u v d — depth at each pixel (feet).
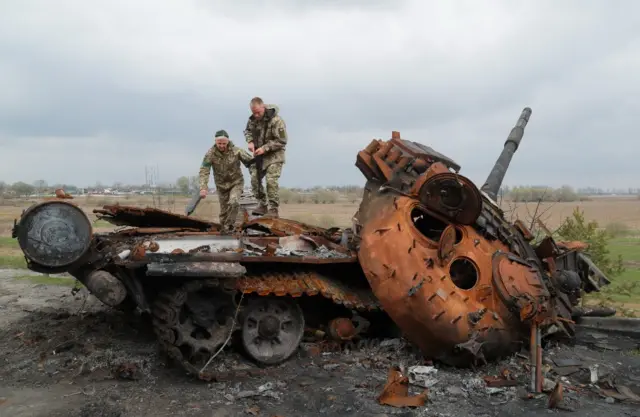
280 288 23.76
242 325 23.71
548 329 25.75
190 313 22.91
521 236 27.17
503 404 20.18
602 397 21.13
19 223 20.90
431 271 23.93
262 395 20.71
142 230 27.20
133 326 29.17
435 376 22.79
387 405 19.98
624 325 31.63
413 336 23.65
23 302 36.81
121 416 18.66
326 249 26.78
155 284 23.58
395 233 24.86
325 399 20.29
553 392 19.97
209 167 32.78
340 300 25.11
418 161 27.50
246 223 30.60
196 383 21.84
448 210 25.64
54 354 24.80
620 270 41.81
